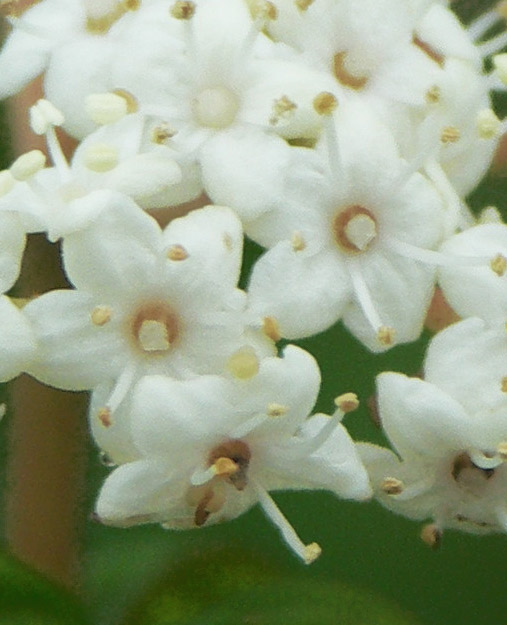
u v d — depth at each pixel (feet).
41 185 0.33
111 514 0.33
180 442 0.33
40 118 0.33
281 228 0.34
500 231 0.34
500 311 0.34
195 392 0.33
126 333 0.33
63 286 0.34
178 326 0.33
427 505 0.34
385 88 0.35
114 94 0.34
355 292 0.34
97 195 0.33
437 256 0.34
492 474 0.34
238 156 0.34
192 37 0.34
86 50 0.34
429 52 0.35
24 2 0.36
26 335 0.33
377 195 0.34
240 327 0.33
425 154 0.34
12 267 0.33
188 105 0.34
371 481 0.34
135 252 0.33
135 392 0.33
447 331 0.34
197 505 0.33
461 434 0.33
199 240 0.33
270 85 0.34
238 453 0.33
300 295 0.33
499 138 0.35
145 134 0.34
